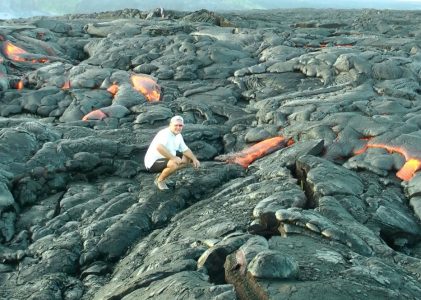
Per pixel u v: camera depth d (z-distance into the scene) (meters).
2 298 4.59
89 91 10.70
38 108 10.11
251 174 6.87
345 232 4.27
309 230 4.36
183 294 3.39
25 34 16.67
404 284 3.46
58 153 7.19
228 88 11.24
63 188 6.93
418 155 6.44
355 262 3.73
